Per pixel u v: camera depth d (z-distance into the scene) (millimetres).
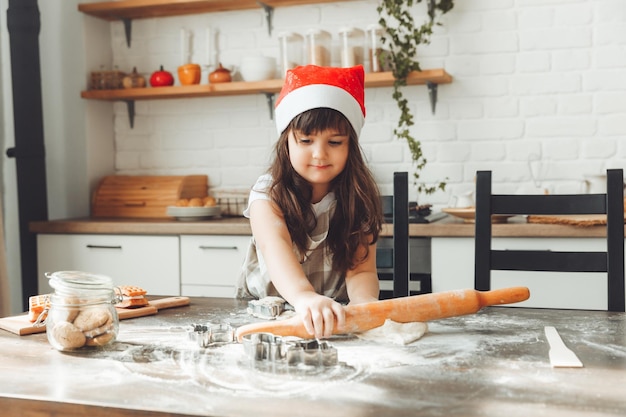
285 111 1571
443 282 2803
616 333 1314
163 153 3779
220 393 958
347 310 1280
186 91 3461
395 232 1875
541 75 3242
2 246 3049
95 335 1208
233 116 3674
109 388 989
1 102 3480
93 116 3695
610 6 3152
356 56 3211
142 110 3797
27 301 3334
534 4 3236
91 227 3229
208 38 3641
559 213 1781
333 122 1507
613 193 1726
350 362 1105
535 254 1788
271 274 1514
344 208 1648
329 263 1714
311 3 3486
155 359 1144
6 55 3486
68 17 3629
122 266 3209
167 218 3453
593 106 3191
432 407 893
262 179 1669
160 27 3750
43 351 1214
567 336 1288
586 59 3189
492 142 3311
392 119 3434
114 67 3832
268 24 3562
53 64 3666
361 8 3451
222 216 3486
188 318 1510
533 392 950
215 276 3086
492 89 3299
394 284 1872
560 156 3234
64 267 3289
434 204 3385
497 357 1133
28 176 3314
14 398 963
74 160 3670
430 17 3309
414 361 1111
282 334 1248
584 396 932
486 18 3289
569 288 2693
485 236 1815
